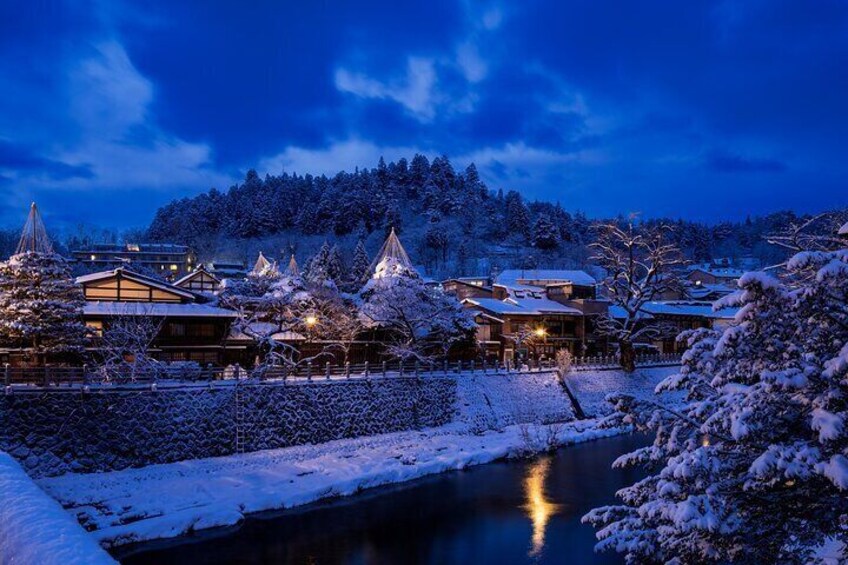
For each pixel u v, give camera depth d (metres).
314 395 35.94
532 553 22.27
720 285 92.44
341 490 28.73
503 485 30.95
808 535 9.46
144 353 34.97
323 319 46.47
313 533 23.84
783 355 8.97
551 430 40.31
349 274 95.31
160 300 41.59
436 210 174.88
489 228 165.75
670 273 60.00
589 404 51.00
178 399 30.31
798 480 9.20
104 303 39.19
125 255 104.44
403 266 55.41
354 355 49.75
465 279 79.50
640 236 58.47
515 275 75.56
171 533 22.81
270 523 24.75
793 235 23.78
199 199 184.00
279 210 170.75
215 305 44.69
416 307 48.41
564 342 63.78
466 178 196.00
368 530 24.36
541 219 156.38
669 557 10.63
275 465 30.94
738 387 9.53
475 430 42.09
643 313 70.75
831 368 7.89
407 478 31.62
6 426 25.48
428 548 22.59
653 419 11.11
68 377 29.48
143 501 24.75
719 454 9.64
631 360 57.41
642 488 11.30
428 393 42.53
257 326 45.34
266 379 35.62
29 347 32.41
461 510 26.97
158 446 29.22
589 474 33.31
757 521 9.69
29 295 31.83
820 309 8.66
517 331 59.56
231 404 32.31
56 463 26.27
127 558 20.75
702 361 10.19
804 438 9.09
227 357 45.19
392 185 187.00
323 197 173.25
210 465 29.83
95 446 27.38
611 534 11.38
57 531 7.05
